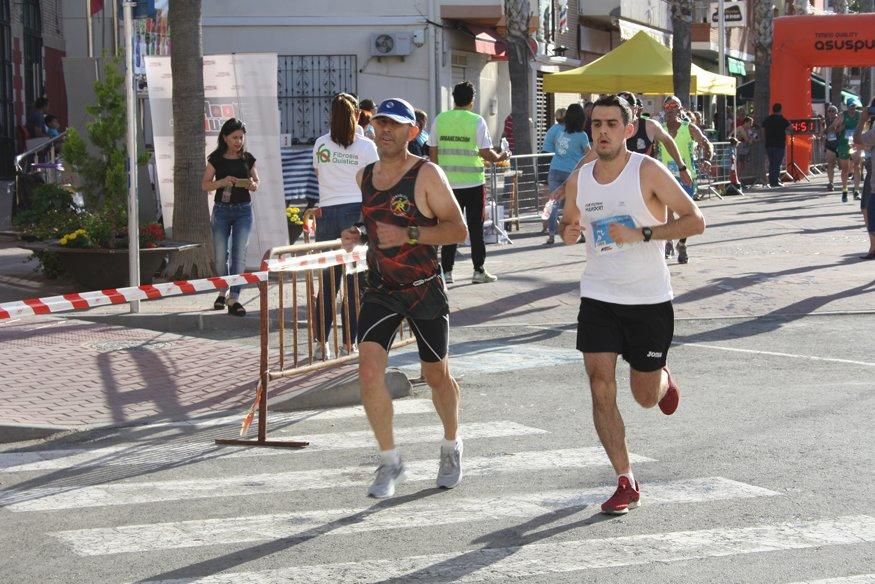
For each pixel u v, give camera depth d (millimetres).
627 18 46312
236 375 11641
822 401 10477
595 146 7379
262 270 9578
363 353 7645
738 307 15562
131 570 6551
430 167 7645
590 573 6340
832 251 21078
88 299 9000
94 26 28016
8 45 28281
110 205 16406
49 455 9203
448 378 7961
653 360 7512
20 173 24438
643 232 7289
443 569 6445
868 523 7129
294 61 32062
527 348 13289
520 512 7461
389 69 32375
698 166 34281
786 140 42219
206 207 17672
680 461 8602
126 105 16016
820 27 39781
